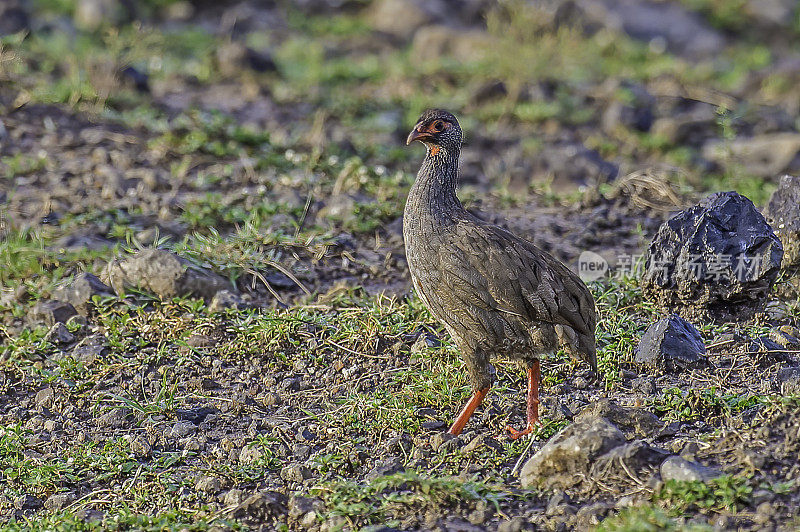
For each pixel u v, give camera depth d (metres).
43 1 27.34
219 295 12.23
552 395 9.93
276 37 28.09
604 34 28.88
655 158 19.75
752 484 7.58
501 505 7.90
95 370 10.86
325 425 9.57
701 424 8.95
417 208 9.41
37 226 14.40
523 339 9.12
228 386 10.56
